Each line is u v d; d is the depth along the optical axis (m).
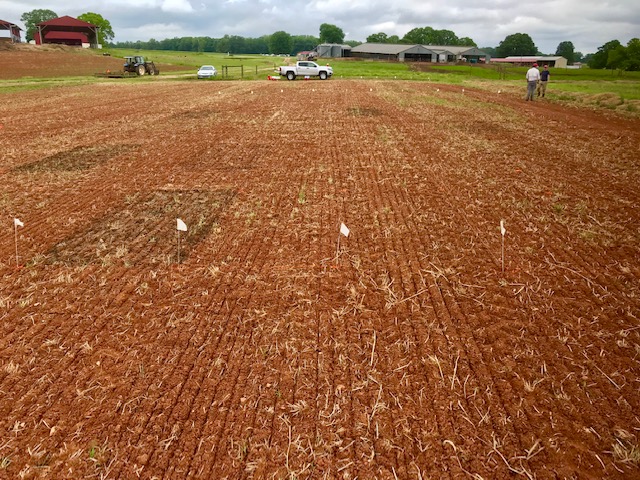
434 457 3.40
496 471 3.29
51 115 20.31
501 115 19.20
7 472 3.31
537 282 5.67
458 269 6.00
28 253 6.61
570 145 13.24
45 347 4.61
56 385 4.12
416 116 18.88
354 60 84.94
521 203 8.29
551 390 4.01
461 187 9.30
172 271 6.06
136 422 3.73
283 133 15.31
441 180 9.77
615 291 5.48
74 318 5.08
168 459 3.41
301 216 7.93
